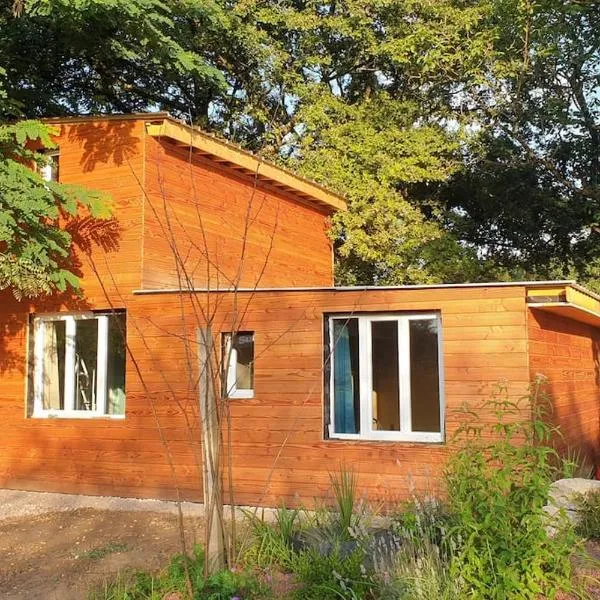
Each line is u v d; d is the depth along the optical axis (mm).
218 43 18562
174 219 10508
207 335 5328
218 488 5277
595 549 5484
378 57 19609
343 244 17141
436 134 18766
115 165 10242
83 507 9234
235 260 11812
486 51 17406
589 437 11531
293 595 4953
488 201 20797
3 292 11016
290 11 18875
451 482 5410
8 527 8281
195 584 5113
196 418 9438
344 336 8914
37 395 10742
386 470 8352
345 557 5277
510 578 4457
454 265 18078
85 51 14047
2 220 8492
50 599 5641
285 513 6387
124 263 10070
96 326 10406
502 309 8141
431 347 8508
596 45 16969
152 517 8422
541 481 4738
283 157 18891
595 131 19328
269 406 9008
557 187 20500
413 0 18109
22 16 12484
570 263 21078
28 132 9391
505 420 7840
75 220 10445
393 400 8633
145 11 10891
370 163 17922
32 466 10484
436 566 4805
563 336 10156
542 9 13688
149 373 9781
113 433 9969
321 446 8695
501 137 19828
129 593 5367
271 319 9117
